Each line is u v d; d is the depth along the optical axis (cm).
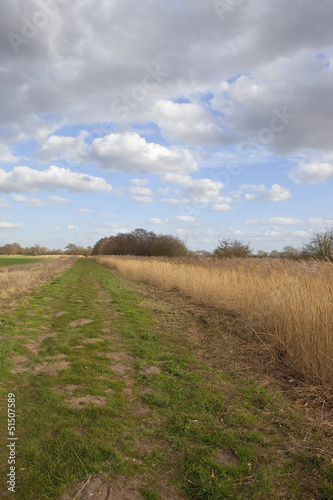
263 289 855
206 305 1113
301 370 493
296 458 301
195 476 277
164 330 805
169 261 2141
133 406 405
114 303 1214
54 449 308
